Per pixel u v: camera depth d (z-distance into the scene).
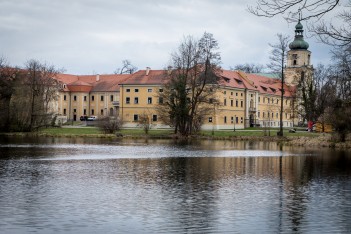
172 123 83.94
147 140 74.38
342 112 59.91
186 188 24.97
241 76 126.19
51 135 81.19
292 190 24.59
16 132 86.00
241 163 38.34
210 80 83.94
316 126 93.38
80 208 19.62
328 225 17.28
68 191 23.61
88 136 80.75
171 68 85.12
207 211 19.36
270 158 43.25
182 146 60.44
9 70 91.12
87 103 140.50
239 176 30.02
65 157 42.22
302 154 48.16
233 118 115.75
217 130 99.00
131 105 116.62
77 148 54.12
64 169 32.88
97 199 21.59
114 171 32.06
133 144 63.56
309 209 19.88
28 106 87.81
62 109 139.38
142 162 38.50
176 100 83.06
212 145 63.47
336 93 82.94
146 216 18.39
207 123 107.62
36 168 33.22
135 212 19.05
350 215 18.81
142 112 115.19
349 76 46.62
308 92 101.50
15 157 41.59
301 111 107.12
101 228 16.56
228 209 19.78
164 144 64.56
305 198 22.31
